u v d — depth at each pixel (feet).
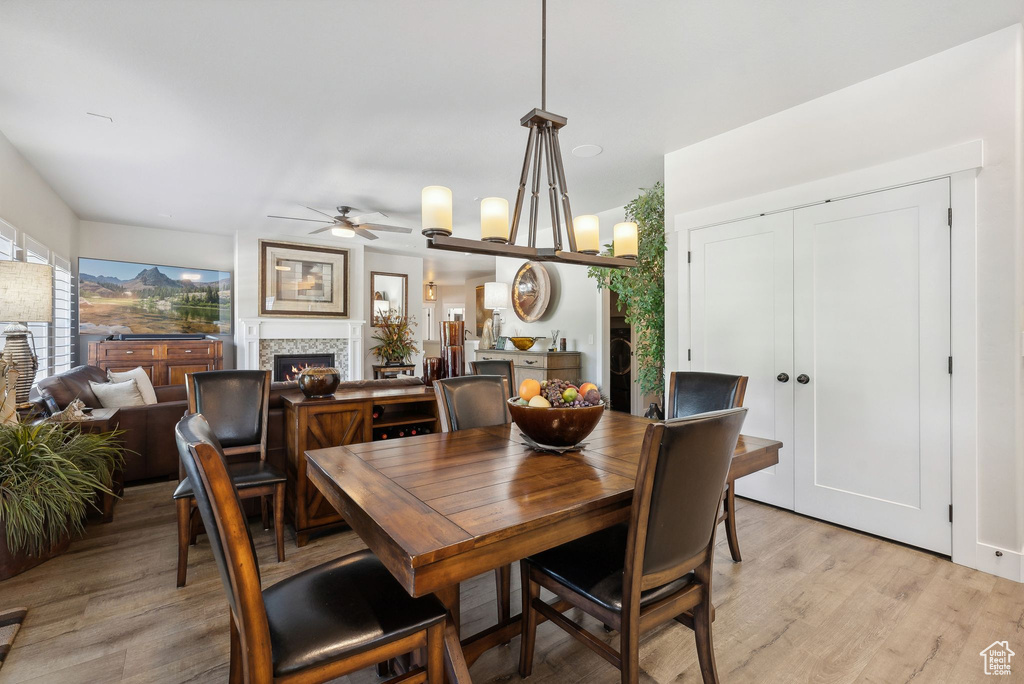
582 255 6.28
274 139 11.28
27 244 12.41
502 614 5.80
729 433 4.07
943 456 7.80
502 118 10.24
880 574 7.23
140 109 9.77
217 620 6.03
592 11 6.88
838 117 9.07
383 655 3.52
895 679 5.03
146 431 11.19
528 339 19.89
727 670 5.16
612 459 5.11
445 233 5.27
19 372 9.25
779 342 9.91
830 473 9.16
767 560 7.69
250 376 8.53
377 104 9.63
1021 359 7.22
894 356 8.34
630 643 3.77
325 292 22.52
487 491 4.03
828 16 7.01
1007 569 7.13
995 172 7.32
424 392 9.73
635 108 9.77
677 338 11.90
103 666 5.16
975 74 7.54
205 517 3.08
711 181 11.16
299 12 6.92
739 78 8.68
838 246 9.04
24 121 10.24
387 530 3.22
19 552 7.17
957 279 7.66
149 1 6.66
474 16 7.01
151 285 20.18
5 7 6.71
